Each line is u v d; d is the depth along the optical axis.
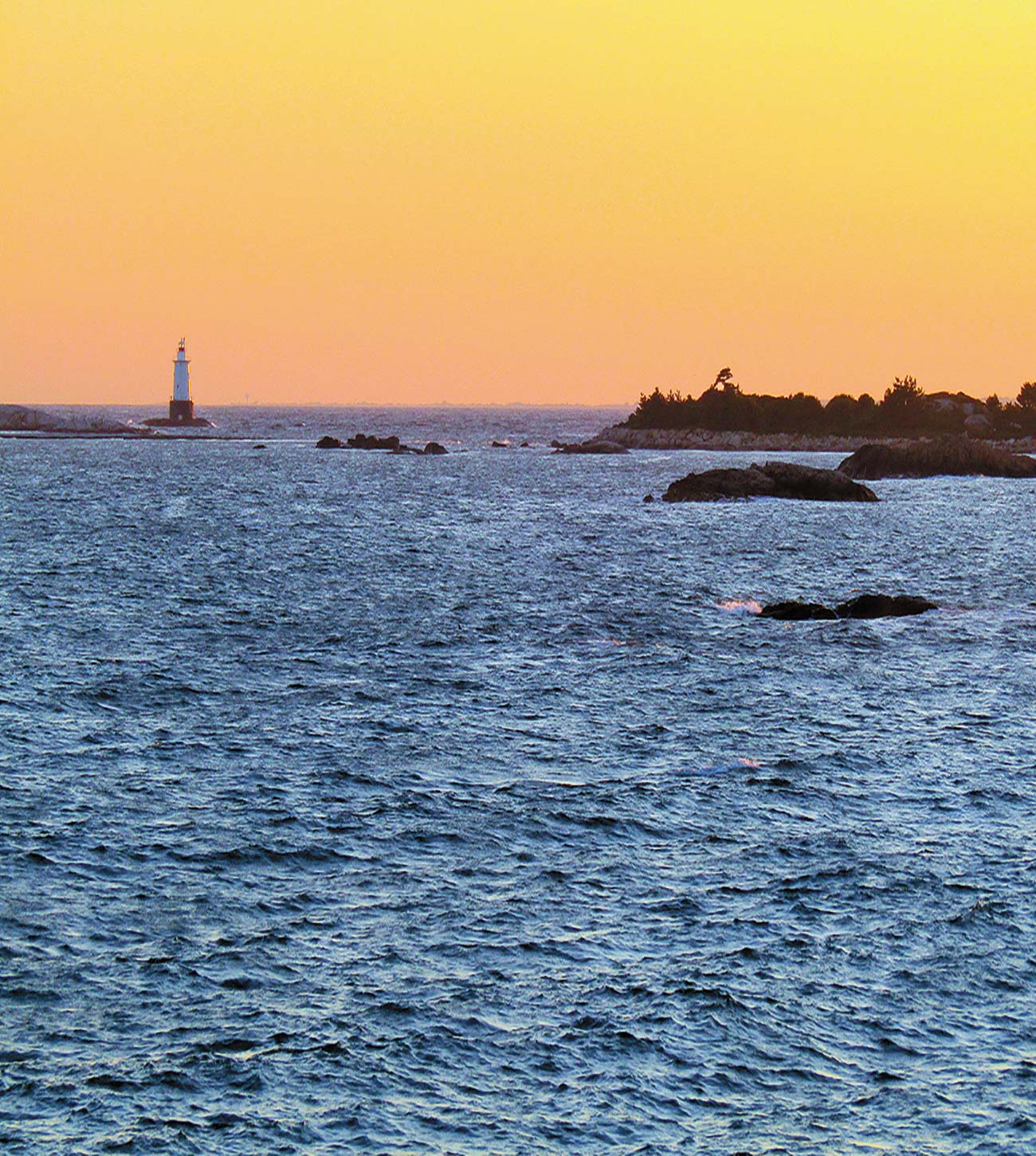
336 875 44.16
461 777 55.94
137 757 57.97
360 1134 29.30
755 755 59.78
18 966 36.56
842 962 37.88
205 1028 33.59
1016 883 43.97
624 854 46.53
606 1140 29.30
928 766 58.16
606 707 69.50
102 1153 28.34
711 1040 33.50
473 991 35.81
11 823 48.16
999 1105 30.77
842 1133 29.66
